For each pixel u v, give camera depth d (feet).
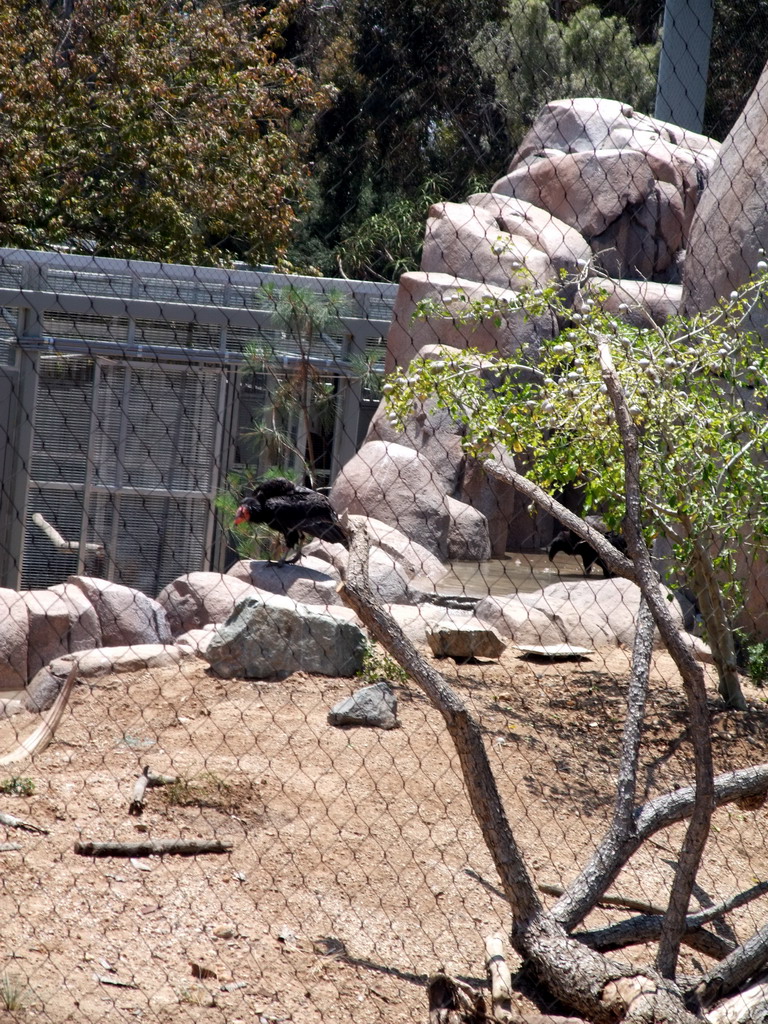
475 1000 37.19
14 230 199.00
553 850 52.44
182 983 39.01
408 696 71.41
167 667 74.84
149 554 151.43
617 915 47.55
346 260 207.92
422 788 57.72
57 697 69.05
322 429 139.64
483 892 48.19
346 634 74.90
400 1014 38.91
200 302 137.39
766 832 57.62
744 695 77.46
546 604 92.07
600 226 171.12
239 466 144.77
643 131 178.91
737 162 96.73
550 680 78.43
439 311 69.05
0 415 144.36
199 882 46.50
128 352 139.64
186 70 215.72
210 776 56.54
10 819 49.96
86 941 40.96
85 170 207.21
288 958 41.52
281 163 216.13
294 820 53.21
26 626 80.23
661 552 97.55
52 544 149.18
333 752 61.31
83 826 50.65
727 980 38.70
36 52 214.69
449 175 204.44
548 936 39.27
